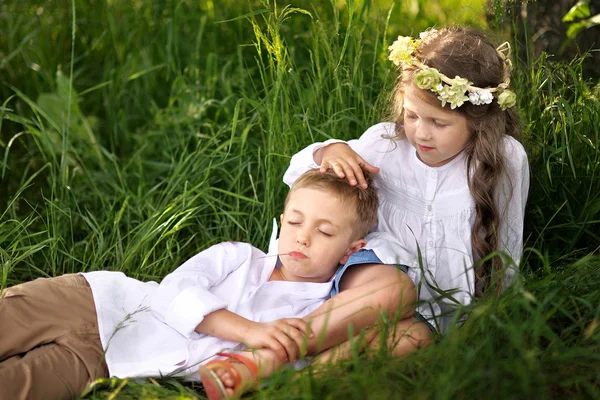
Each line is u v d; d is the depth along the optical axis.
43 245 2.87
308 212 2.40
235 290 2.43
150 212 3.21
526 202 2.77
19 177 3.60
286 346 2.18
